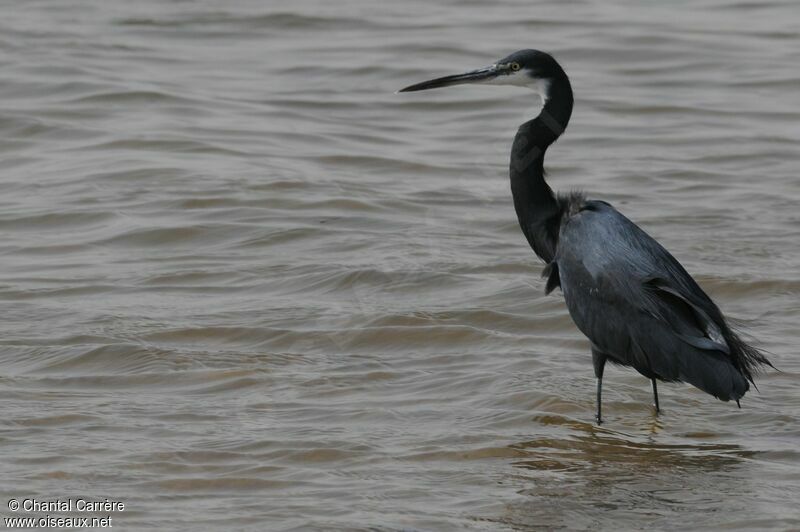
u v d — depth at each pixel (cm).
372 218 1772
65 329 1315
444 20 3156
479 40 2952
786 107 2469
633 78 2686
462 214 1809
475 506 931
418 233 1705
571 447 1052
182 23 3075
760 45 2925
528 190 1248
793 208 1839
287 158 2080
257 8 3231
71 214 1741
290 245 1644
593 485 971
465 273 1527
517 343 1311
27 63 2634
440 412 1126
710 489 960
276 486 963
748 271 1538
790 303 1434
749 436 1081
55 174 1952
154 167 1970
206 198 1820
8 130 2195
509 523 900
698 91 2588
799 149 2188
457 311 1381
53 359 1236
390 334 1318
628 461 1023
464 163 2094
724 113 2425
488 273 1531
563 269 1159
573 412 1132
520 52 1268
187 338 1303
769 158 2134
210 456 1015
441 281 1495
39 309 1381
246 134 2228
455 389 1183
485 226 1752
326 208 1808
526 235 1264
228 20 3119
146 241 1652
